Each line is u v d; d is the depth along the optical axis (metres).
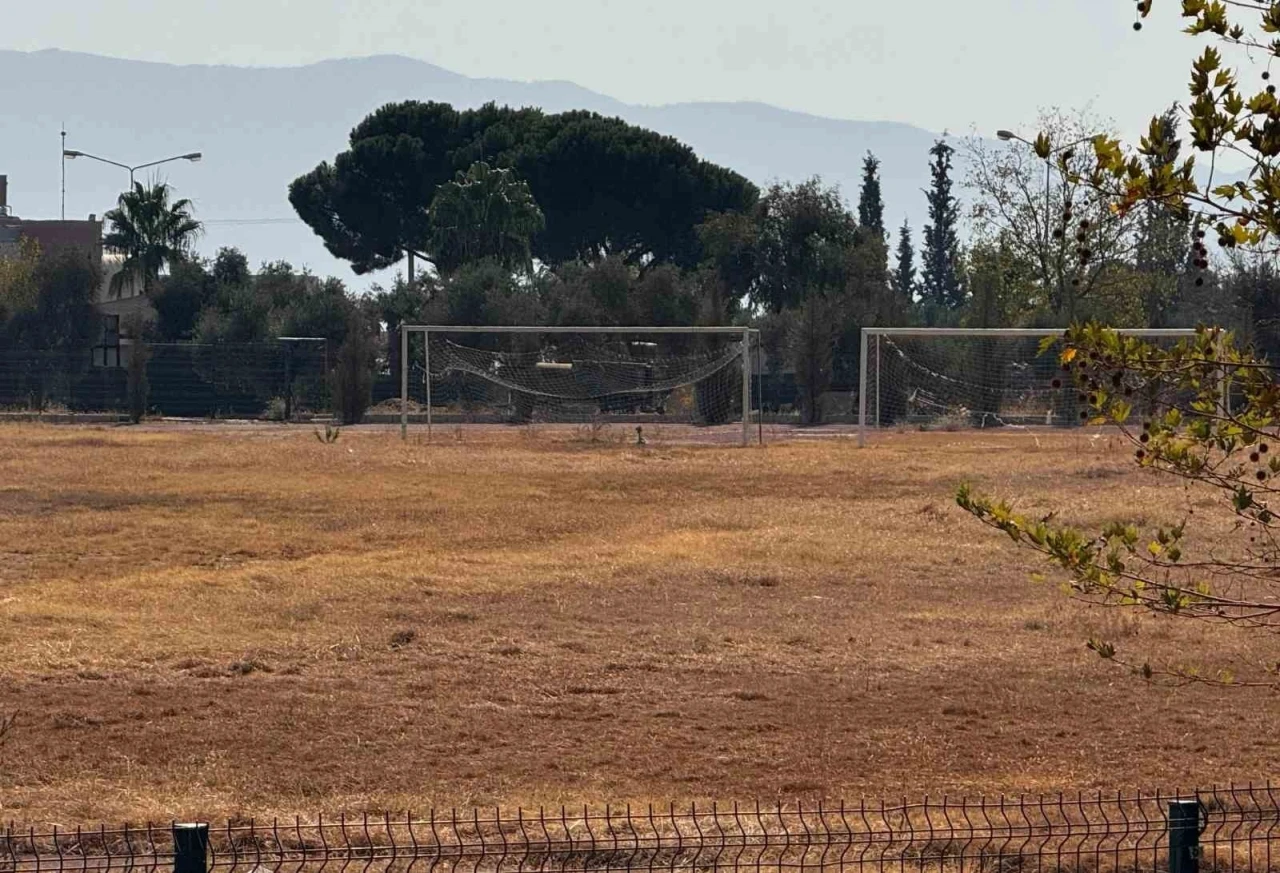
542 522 74.12
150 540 66.56
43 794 28.64
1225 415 17.61
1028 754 33.03
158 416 169.75
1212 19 15.88
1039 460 104.88
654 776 31.08
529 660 42.38
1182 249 169.88
